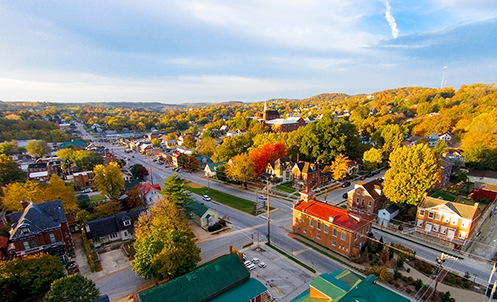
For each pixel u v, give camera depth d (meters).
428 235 47.53
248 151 102.75
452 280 34.94
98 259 42.59
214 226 51.88
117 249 46.44
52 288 26.16
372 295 23.30
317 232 46.12
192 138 145.75
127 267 40.62
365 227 42.72
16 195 54.00
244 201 68.06
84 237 47.06
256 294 30.42
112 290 35.09
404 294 32.72
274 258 41.72
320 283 25.41
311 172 74.69
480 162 77.12
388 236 48.19
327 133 87.44
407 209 57.34
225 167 86.44
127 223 50.47
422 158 50.91
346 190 73.62
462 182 71.00
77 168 99.44
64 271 39.53
